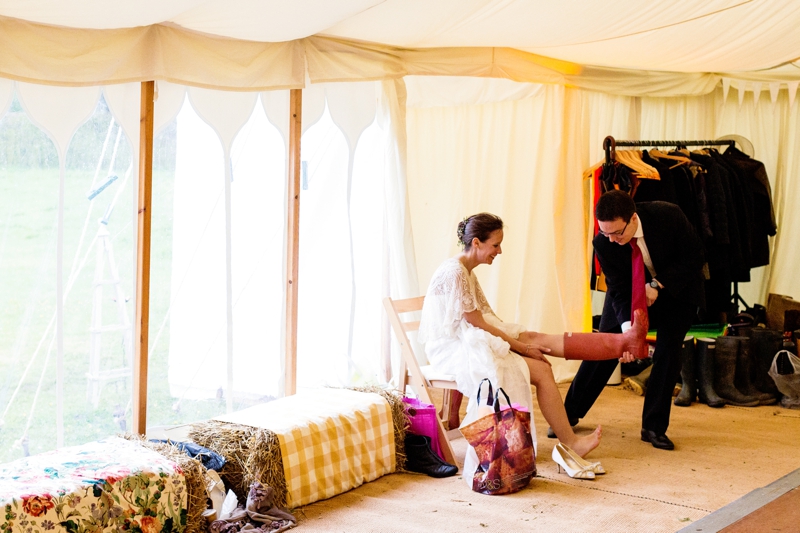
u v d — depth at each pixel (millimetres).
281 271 4402
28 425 3510
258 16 3434
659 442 4219
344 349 4781
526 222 5691
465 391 3898
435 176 5812
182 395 4078
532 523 3137
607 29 4293
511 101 5695
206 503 3068
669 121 6133
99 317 3713
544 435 4441
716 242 5445
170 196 3996
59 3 2924
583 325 5457
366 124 4730
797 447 4246
